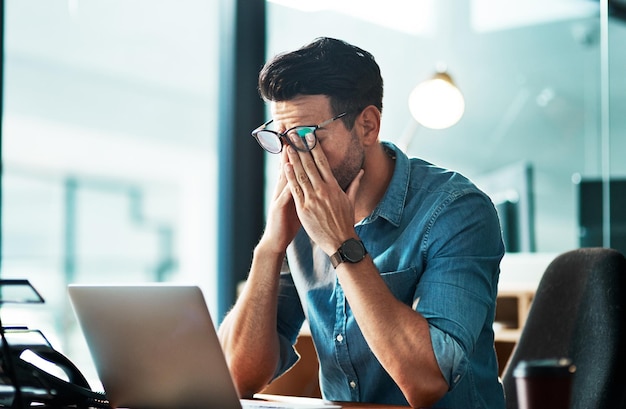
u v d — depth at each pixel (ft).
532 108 19.52
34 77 35.06
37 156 36.91
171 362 4.42
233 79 12.55
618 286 6.15
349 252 5.09
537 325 6.55
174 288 4.26
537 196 19.42
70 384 4.83
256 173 12.59
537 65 19.44
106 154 38.81
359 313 4.98
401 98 18.39
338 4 14.42
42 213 37.55
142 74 34.47
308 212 5.21
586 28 19.17
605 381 5.91
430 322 4.99
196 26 32.68
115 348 4.68
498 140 19.53
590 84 19.25
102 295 4.59
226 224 12.56
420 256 5.41
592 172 19.22
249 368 5.73
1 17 10.11
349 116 5.32
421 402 4.82
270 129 5.49
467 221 5.32
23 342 4.88
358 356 5.52
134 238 40.63
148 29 33.27
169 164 39.09
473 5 19.20
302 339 9.52
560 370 6.22
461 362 4.87
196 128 37.24
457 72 19.39
